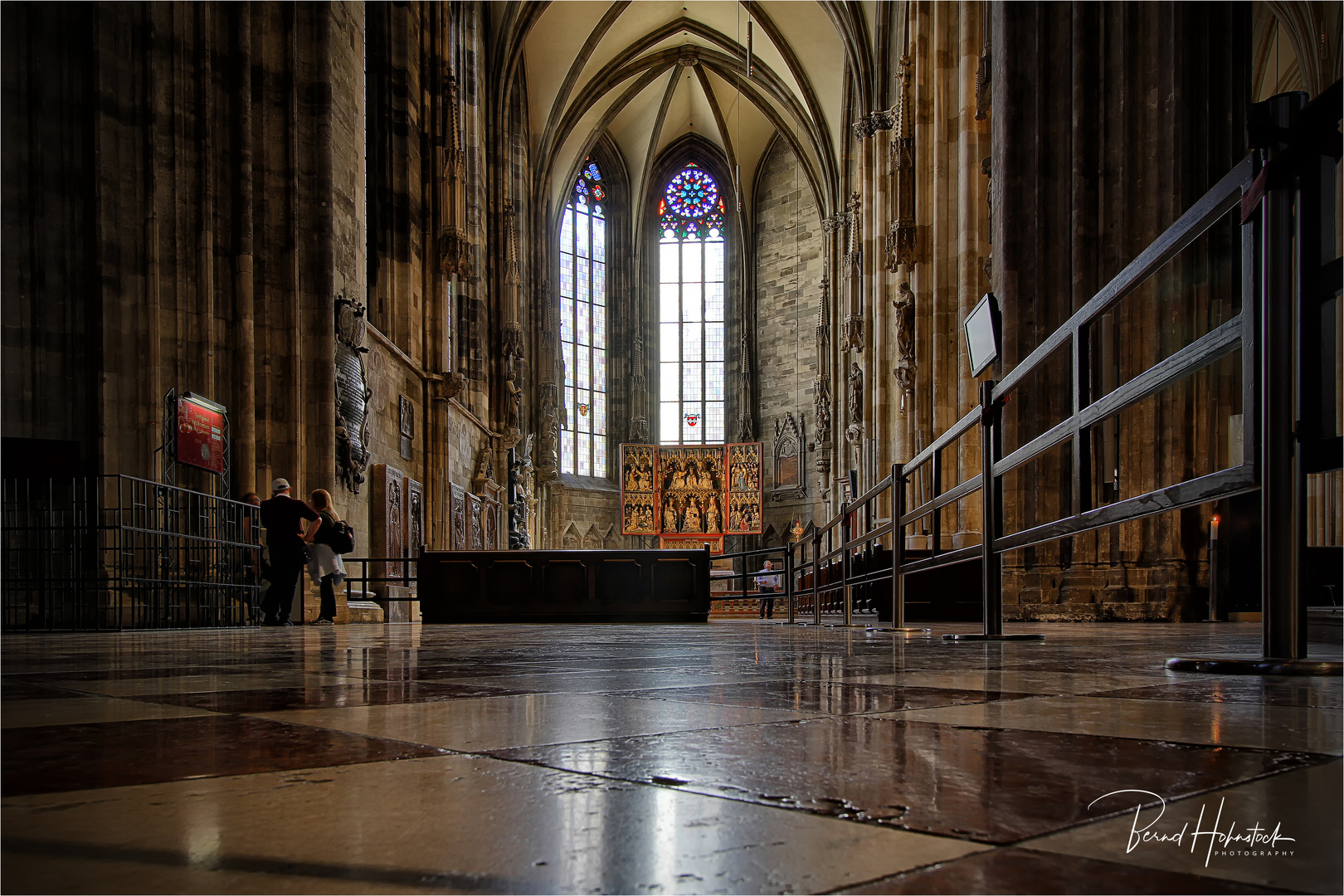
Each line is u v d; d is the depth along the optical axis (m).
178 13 13.47
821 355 42.91
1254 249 3.26
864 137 31.89
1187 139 12.86
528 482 39.25
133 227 13.02
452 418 25.53
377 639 7.62
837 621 13.93
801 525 47.84
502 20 33.59
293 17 14.75
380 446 19.59
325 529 13.88
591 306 49.66
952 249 21.14
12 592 11.38
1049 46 13.72
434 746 1.77
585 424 48.78
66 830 1.14
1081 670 3.62
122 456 12.59
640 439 49.72
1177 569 12.27
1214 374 12.47
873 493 8.83
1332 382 3.16
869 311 31.42
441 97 24.69
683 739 1.84
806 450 48.59
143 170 13.14
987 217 18.72
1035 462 13.25
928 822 1.16
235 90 14.05
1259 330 3.28
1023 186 13.66
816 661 4.25
